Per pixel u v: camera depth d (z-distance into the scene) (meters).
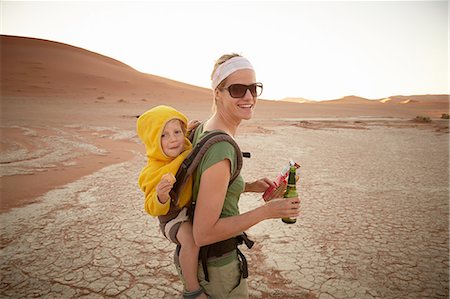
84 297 3.10
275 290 3.19
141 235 4.43
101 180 7.17
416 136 16.45
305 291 3.19
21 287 3.24
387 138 15.59
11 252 3.95
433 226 4.78
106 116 24.84
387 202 5.88
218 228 1.31
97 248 4.06
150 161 1.63
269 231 4.60
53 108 30.16
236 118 1.57
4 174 7.65
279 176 1.99
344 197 6.15
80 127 17.55
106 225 4.75
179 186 1.41
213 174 1.28
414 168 8.72
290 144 13.06
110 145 12.19
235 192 1.49
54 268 3.60
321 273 3.52
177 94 63.75
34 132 15.02
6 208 5.43
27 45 73.00
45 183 6.93
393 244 4.20
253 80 1.50
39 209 5.38
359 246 4.15
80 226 4.71
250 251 4.02
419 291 3.19
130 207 5.50
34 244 4.16
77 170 8.11
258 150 11.41
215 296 1.57
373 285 3.29
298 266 3.66
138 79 71.44
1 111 25.28
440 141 14.49
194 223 1.34
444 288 3.24
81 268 3.61
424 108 68.00
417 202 5.88
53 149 11.11
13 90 43.50
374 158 10.17
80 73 61.50
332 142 13.91
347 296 3.11
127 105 39.38
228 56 1.53
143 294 3.15
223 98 1.51
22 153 10.31
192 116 26.94
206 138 1.34
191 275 1.53
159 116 1.52
